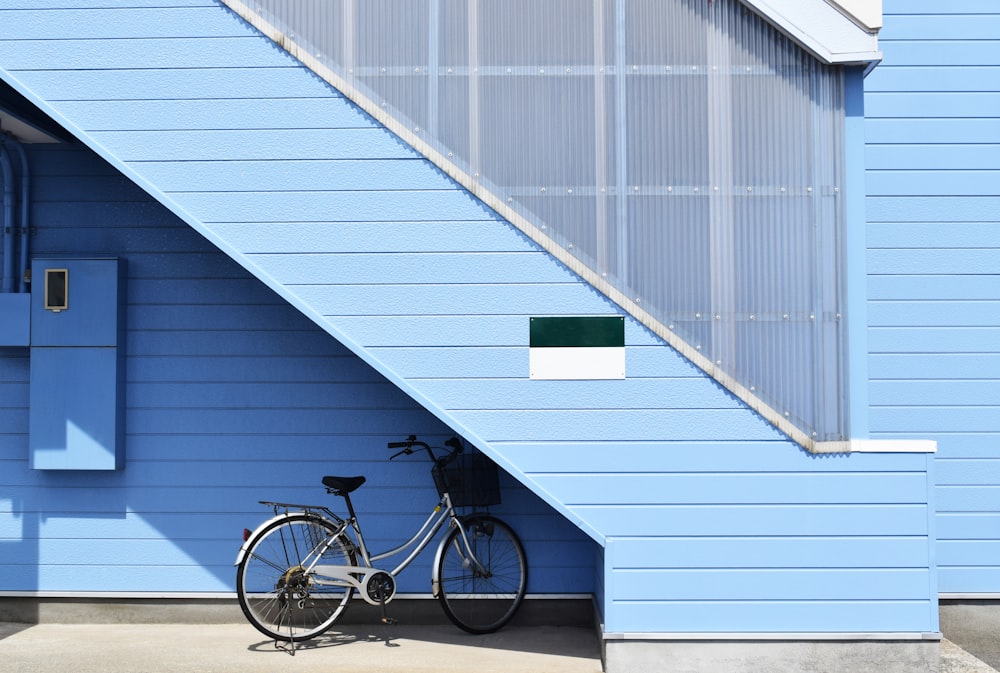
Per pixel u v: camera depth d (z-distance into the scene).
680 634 4.45
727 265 4.51
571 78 4.54
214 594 5.65
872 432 5.51
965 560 5.47
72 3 4.54
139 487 5.70
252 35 4.55
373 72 4.54
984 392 5.50
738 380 4.49
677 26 4.55
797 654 4.44
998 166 5.53
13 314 5.64
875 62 4.45
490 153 4.54
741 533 4.48
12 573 5.69
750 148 4.52
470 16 4.56
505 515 5.63
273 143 4.54
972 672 4.88
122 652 5.02
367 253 4.52
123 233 5.77
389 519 5.65
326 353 5.72
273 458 5.69
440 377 4.50
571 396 4.51
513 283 4.51
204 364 5.72
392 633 5.41
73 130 4.52
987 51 5.55
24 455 5.73
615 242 4.52
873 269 5.54
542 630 5.50
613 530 4.48
